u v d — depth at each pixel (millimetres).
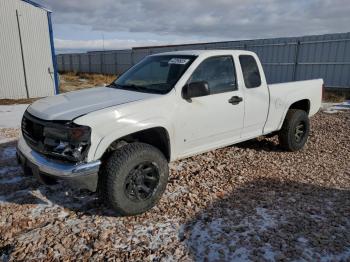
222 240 3102
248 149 5953
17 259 2805
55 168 3117
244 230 3262
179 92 3887
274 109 5266
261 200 3908
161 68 4359
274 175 4734
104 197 3342
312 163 5320
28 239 3092
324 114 10148
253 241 3084
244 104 4680
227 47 22859
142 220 3461
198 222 3414
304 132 5934
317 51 17578
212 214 3570
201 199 3922
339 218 3504
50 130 3176
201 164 5098
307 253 2914
